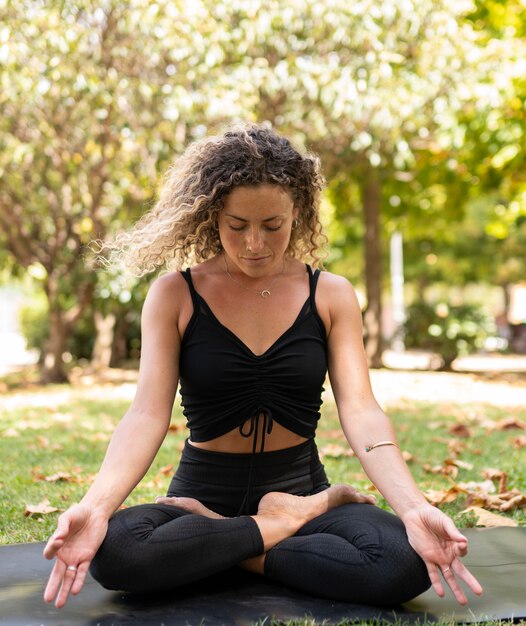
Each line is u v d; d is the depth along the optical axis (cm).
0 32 776
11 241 1027
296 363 248
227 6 804
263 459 252
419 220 1446
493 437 559
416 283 2281
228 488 252
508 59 918
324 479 267
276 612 220
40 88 800
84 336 1531
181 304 252
